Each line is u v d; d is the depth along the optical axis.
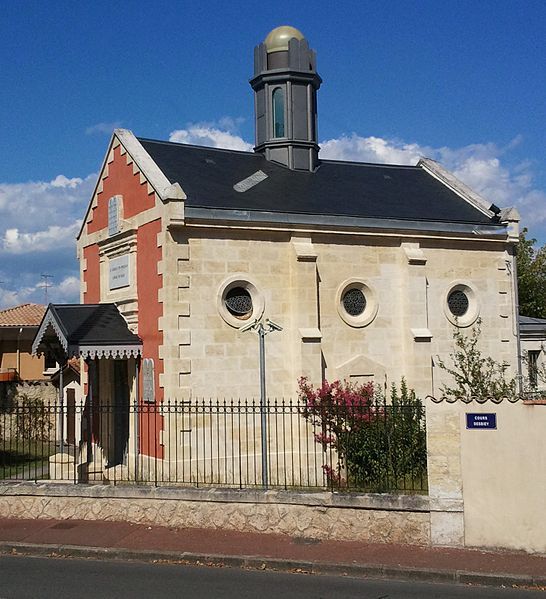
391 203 23.98
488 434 12.32
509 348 24.30
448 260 23.52
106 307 21.94
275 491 13.57
